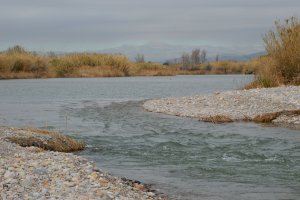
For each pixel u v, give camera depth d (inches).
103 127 959.0
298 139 786.2
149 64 3742.6
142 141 790.5
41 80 2687.0
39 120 1079.6
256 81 1368.1
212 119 1011.9
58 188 427.8
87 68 3213.6
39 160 548.1
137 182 512.7
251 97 1178.0
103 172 531.5
